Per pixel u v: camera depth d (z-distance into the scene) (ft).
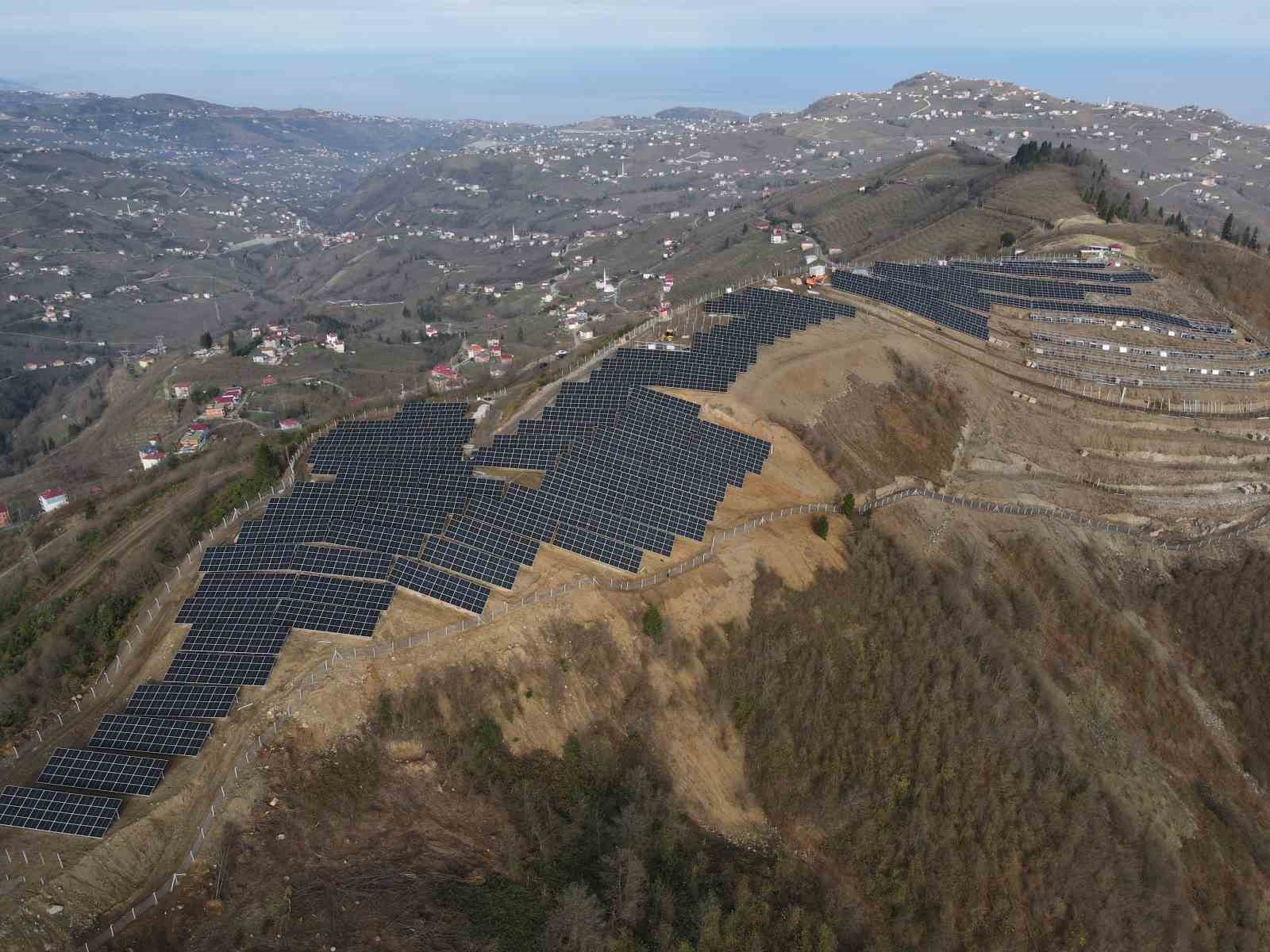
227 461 441.68
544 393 414.21
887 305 522.06
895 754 270.67
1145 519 426.10
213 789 214.48
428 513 306.35
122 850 198.59
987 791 270.87
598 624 273.54
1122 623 367.25
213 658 248.73
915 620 313.12
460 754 236.43
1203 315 572.10
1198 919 278.67
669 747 259.60
